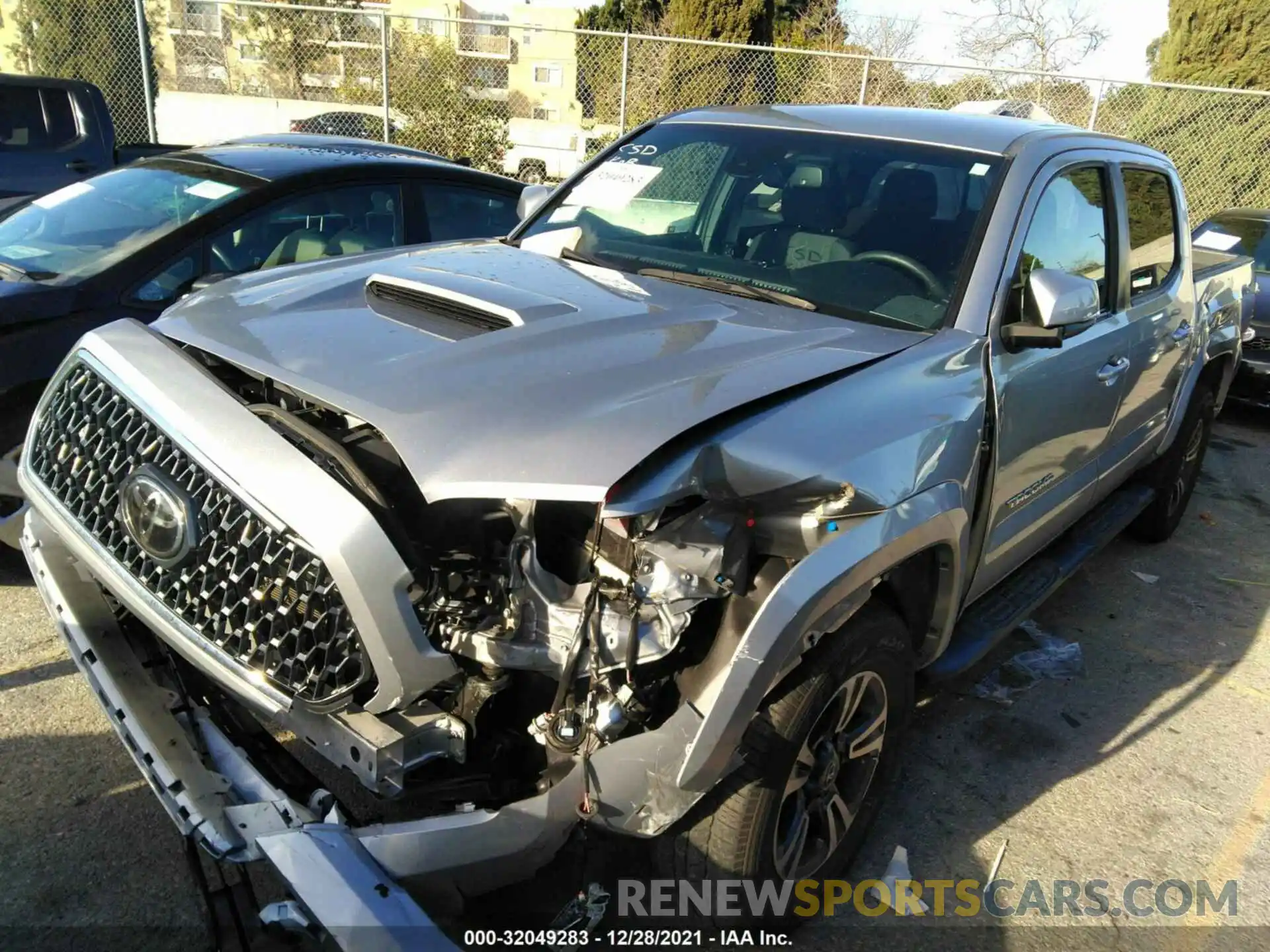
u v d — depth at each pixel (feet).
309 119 43.70
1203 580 17.53
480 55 44.24
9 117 26.00
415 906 6.04
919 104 44.47
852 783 9.00
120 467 7.45
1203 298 16.55
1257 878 10.12
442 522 6.99
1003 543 10.84
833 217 10.86
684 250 11.18
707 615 7.16
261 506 6.46
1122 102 43.73
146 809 9.42
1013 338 9.80
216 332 8.17
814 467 7.24
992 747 11.89
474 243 12.20
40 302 12.45
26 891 8.36
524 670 6.74
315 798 6.81
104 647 8.02
